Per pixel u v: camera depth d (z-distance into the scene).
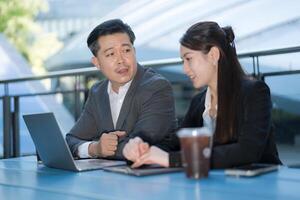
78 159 1.48
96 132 1.69
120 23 1.58
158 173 1.08
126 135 1.51
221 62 1.29
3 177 1.15
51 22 7.08
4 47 6.36
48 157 1.29
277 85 2.30
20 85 3.40
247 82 1.30
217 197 0.80
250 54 2.32
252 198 0.78
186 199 0.79
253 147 1.16
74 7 6.94
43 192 0.93
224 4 4.92
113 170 1.15
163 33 5.21
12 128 3.25
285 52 2.24
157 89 1.58
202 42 1.28
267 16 4.62
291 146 2.51
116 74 1.56
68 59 6.27
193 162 0.98
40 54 6.96
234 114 1.28
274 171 1.05
